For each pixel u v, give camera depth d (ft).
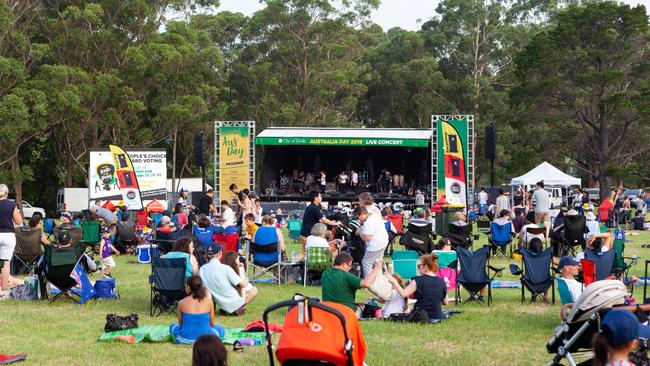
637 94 165.99
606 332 16.66
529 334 34.24
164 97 189.47
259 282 50.42
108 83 171.32
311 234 48.55
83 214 84.69
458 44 242.58
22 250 52.08
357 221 49.19
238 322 36.83
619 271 41.65
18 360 29.35
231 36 236.63
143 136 184.75
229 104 216.33
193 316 32.01
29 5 170.91
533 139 185.98
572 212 60.80
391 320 36.91
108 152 107.45
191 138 200.64
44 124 159.94
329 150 131.75
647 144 178.29
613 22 171.73
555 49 173.17
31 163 187.42
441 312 37.42
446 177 98.89
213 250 38.70
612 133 179.63
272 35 225.97
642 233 96.07
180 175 204.23
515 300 44.04
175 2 191.62
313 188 125.18
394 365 28.71
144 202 112.47
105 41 177.78
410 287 37.17
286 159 132.87
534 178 121.60
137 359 29.37
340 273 31.60
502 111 223.51
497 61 244.01
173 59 180.24
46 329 35.27
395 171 131.44
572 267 35.47
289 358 19.90
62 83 162.20
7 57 165.68
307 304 20.17
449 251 48.11
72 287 43.01
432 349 31.22
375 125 253.03
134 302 42.98
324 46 222.07
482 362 29.25
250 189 109.09
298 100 222.48
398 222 74.28
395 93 242.17
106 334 33.63
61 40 174.09
